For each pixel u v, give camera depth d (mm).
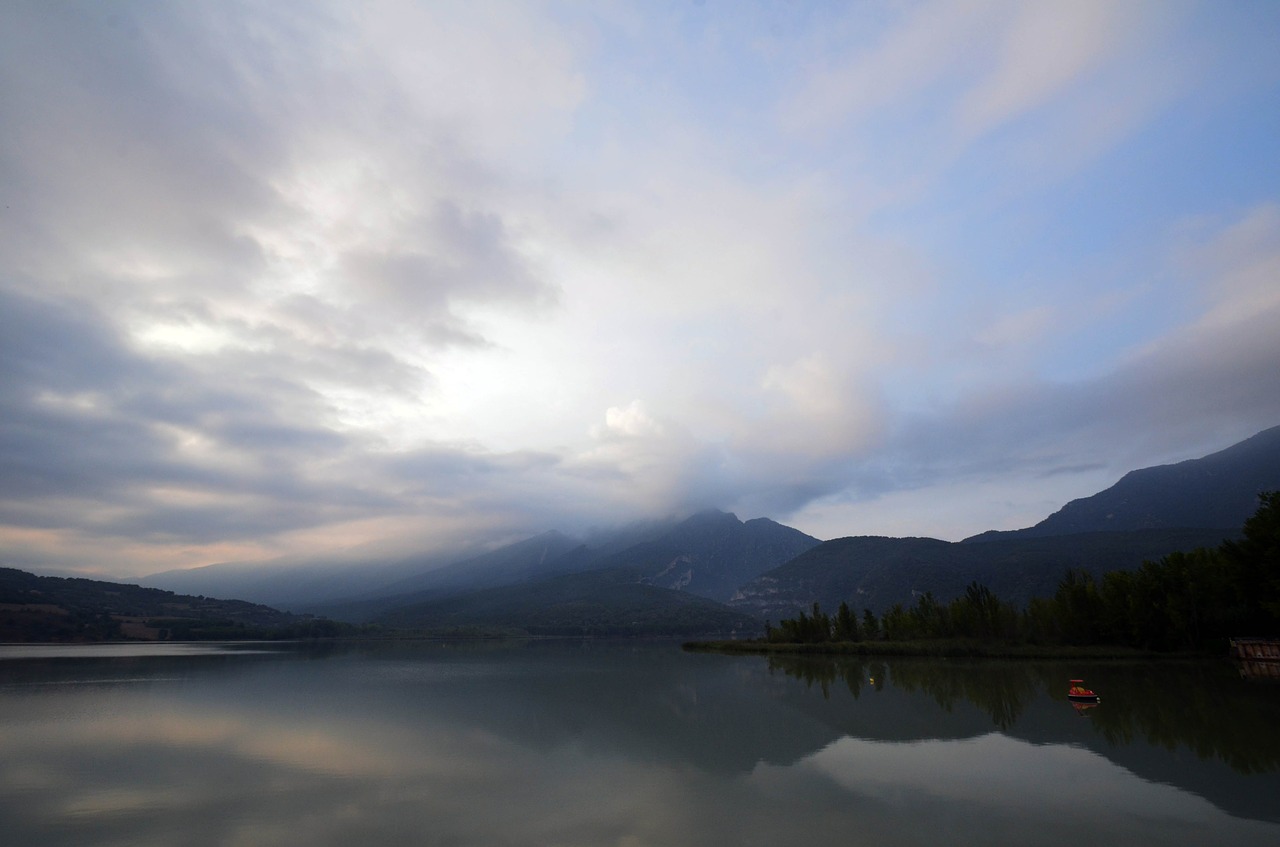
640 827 20953
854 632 123250
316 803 24141
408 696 58531
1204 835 19234
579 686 66312
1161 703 43125
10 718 45844
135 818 22562
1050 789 24125
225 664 106312
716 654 124875
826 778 26688
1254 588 74938
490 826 21188
